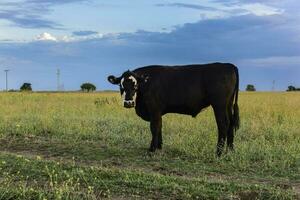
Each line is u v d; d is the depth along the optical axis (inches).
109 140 531.2
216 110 470.0
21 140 538.9
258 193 311.3
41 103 965.8
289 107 845.8
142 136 550.0
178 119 671.1
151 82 481.4
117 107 858.8
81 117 706.8
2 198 279.4
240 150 451.8
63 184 301.9
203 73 474.0
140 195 304.2
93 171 354.0
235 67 476.1
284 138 541.0
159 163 423.5
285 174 387.2
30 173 346.0
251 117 721.0
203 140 492.4
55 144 514.3
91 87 2608.3
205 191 311.3
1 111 794.8
